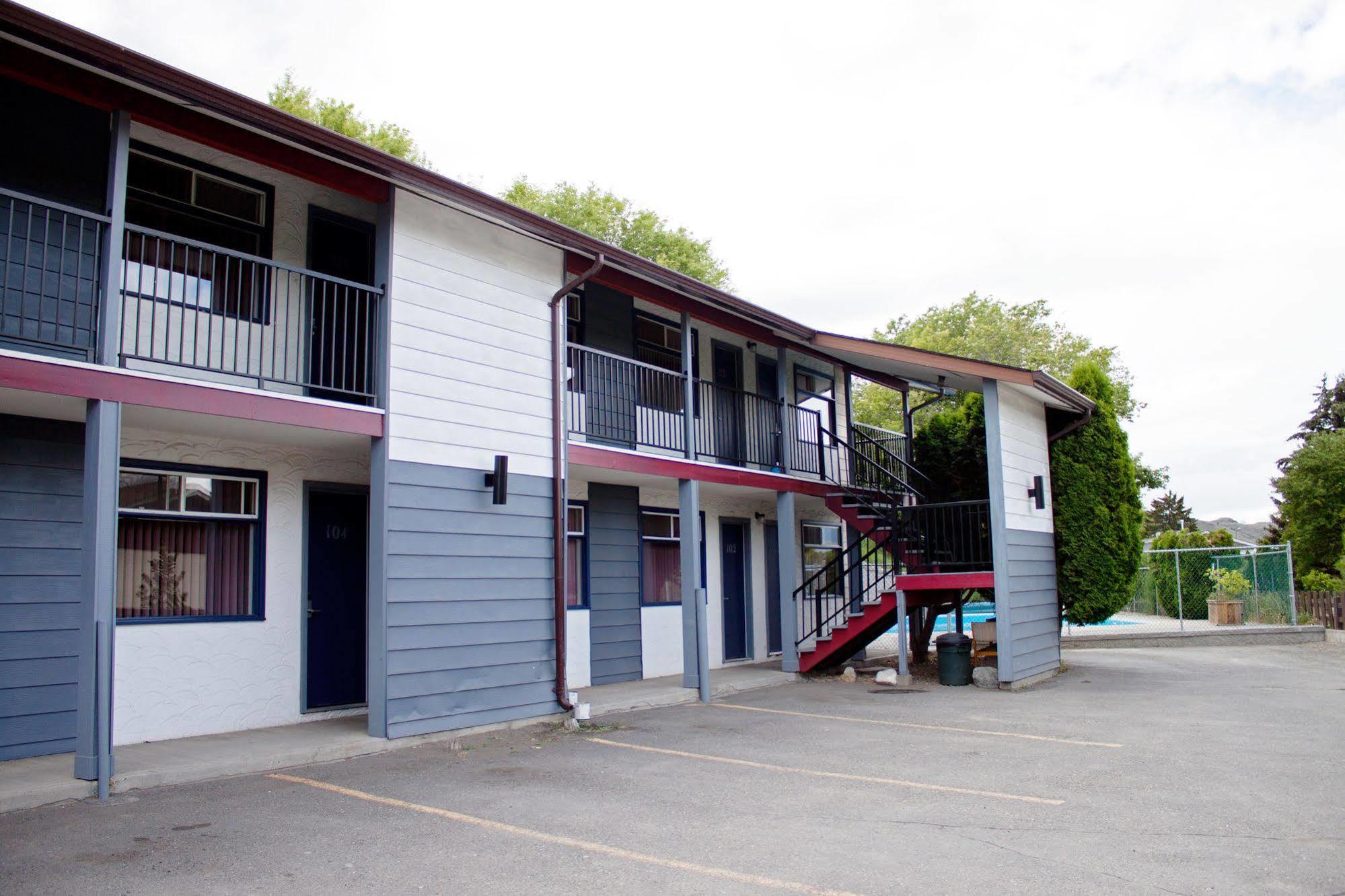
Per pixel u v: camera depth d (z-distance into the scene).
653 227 32.09
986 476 16.09
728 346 15.46
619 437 12.84
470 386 9.25
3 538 7.31
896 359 13.42
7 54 6.18
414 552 8.52
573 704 9.80
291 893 4.42
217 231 8.78
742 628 15.80
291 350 9.25
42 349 7.37
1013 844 5.32
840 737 8.93
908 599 13.77
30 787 6.08
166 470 8.36
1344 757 7.85
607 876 4.72
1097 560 14.68
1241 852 5.17
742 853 5.13
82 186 7.79
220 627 8.63
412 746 8.32
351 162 7.98
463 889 4.51
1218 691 12.45
